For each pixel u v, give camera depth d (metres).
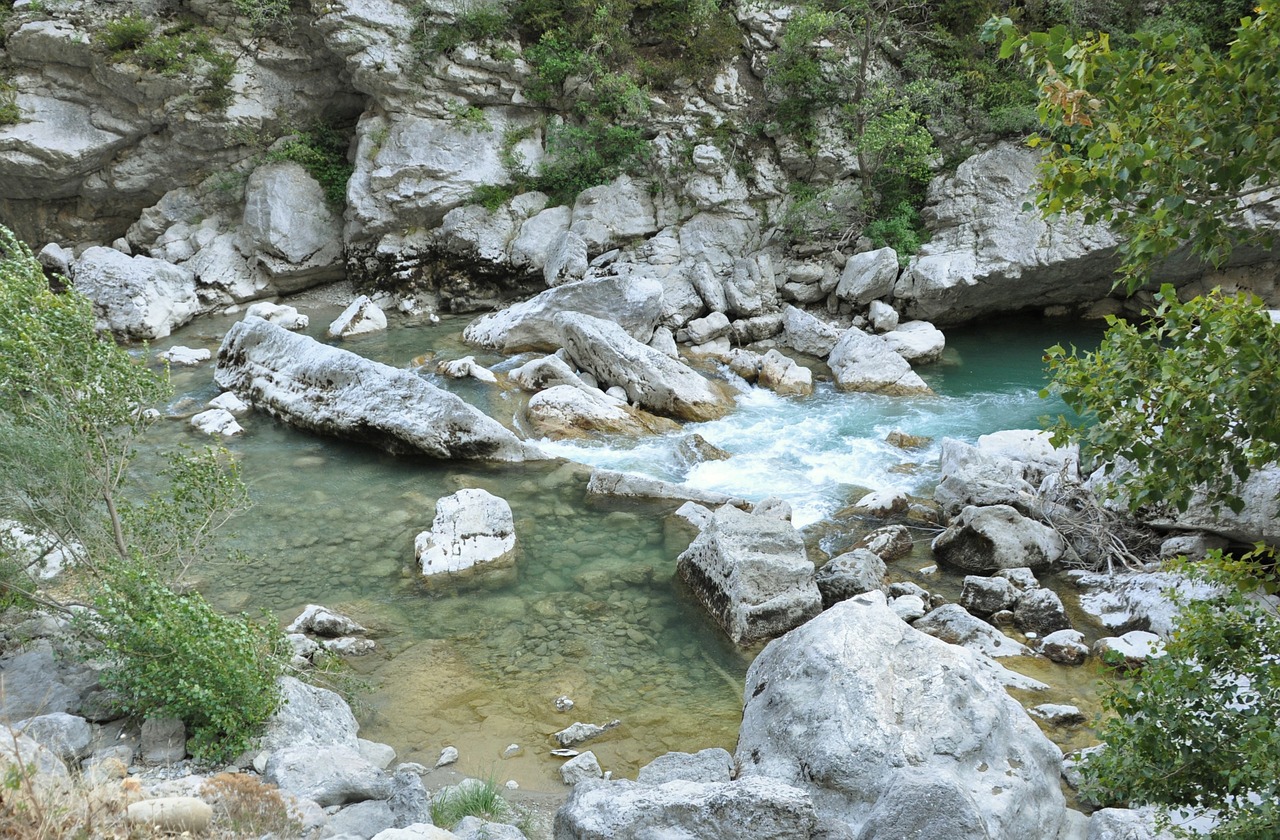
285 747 9.04
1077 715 10.31
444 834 7.36
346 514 15.80
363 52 29.28
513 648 12.02
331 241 31.02
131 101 30.02
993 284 25.70
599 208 29.03
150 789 7.76
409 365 23.36
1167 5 27.94
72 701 9.38
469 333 25.30
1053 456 17.16
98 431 10.19
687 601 13.18
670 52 31.08
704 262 27.95
